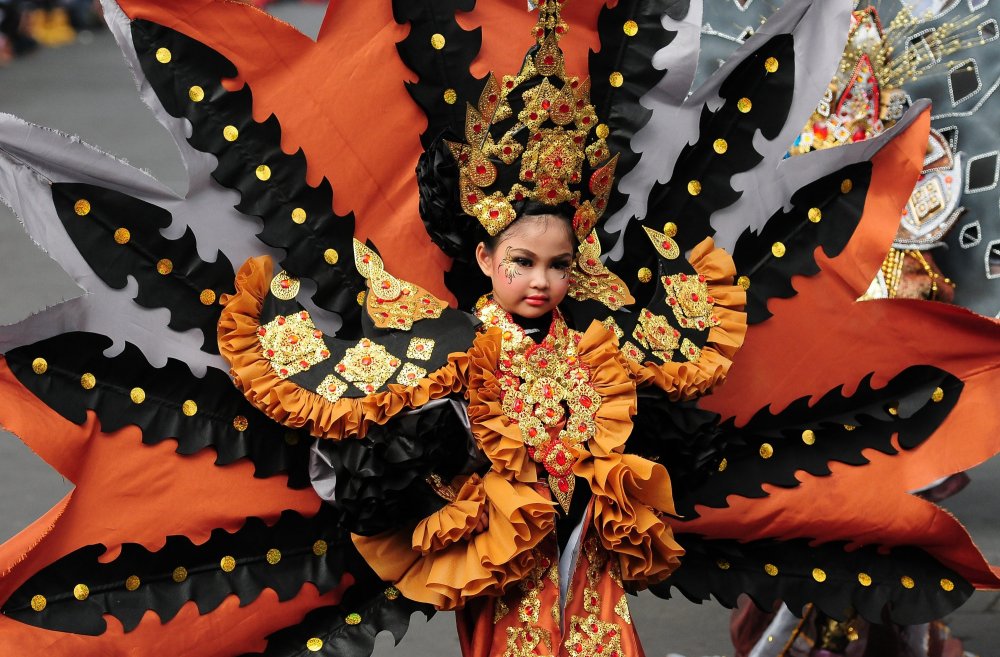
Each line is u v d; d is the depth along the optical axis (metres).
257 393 2.56
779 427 3.16
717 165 3.09
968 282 3.94
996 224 3.88
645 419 2.79
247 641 2.80
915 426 3.17
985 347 3.12
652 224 3.07
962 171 3.93
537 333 2.75
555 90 2.58
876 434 3.17
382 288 2.71
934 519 3.12
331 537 2.87
